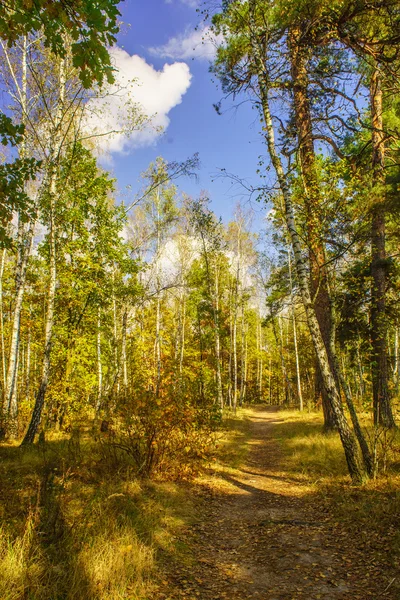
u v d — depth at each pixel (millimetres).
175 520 5801
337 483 7449
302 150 9273
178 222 20125
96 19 2654
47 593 3258
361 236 8500
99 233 14914
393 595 3623
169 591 3828
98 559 3844
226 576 4246
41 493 5246
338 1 7770
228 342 34750
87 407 16094
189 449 8781
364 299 11820
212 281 27078
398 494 6000
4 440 11102
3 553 3615
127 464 7910
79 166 13836
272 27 8398
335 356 8367
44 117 11508
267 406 46062
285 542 5137
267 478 8945
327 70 8914
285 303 21078
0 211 4488
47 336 11047
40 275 17578
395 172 9117
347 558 4488
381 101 11633
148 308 26172
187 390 9281
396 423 11969
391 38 8859
